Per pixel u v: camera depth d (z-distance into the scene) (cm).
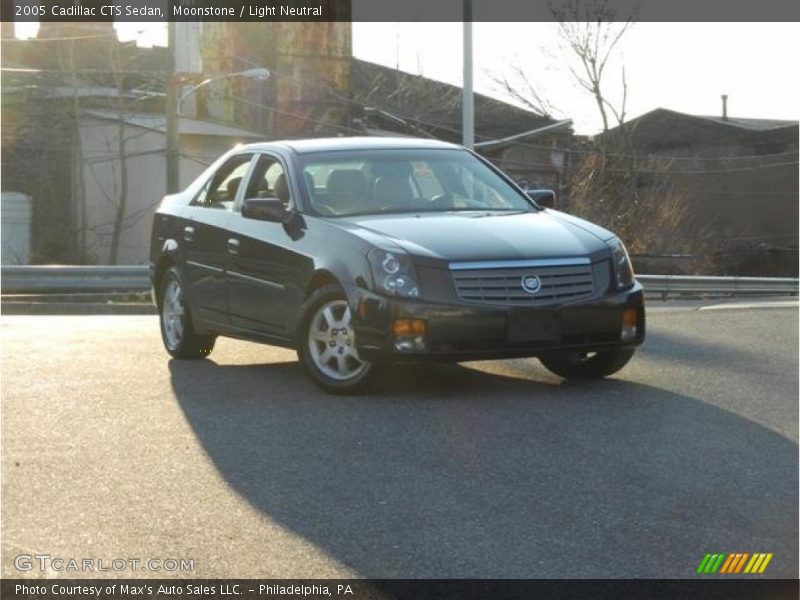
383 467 592
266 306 828
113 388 799
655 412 717
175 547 484
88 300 2131
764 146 5803
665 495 552
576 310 747
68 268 2138
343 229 773
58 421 697
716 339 1075
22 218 3256
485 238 755
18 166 3256
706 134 5894
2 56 3584
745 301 2041
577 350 754
